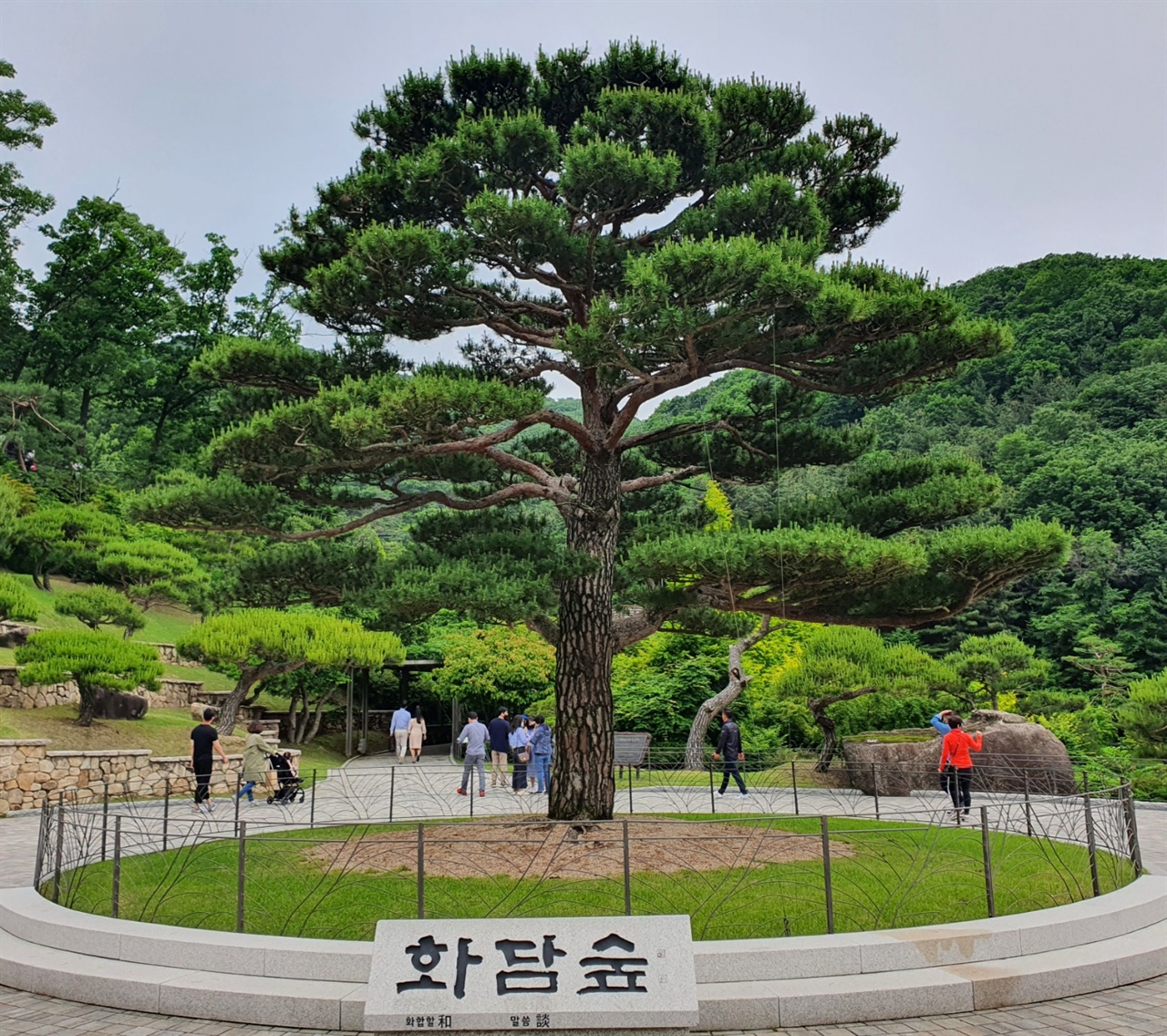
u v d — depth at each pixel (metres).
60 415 41.56
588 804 11.43
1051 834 13.13
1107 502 44.56
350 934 7.53
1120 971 7.20
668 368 11.27
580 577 11.84
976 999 6.64
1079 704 29.25
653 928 6.24
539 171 10.91
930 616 12.10
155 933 7.42
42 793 16.53
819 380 11.66
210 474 12.09
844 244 12.16
